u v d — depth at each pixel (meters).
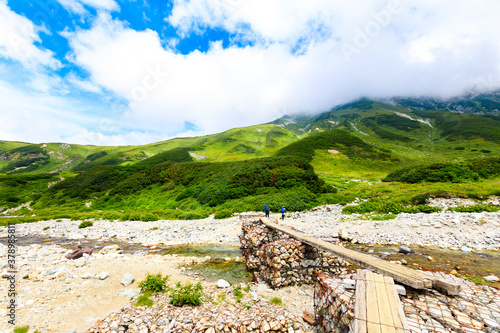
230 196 33.47
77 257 12.62
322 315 5.48
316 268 9.41
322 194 32.50
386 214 21.33
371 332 3.37
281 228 12.27
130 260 12.52
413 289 5.03
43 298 7.70
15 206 54.00
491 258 10.90
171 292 8.16
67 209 42.28
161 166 53.75
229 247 16.66
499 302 4.47
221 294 8.23
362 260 6.35
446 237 14.28
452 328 3.68
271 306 7.04
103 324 5.89
